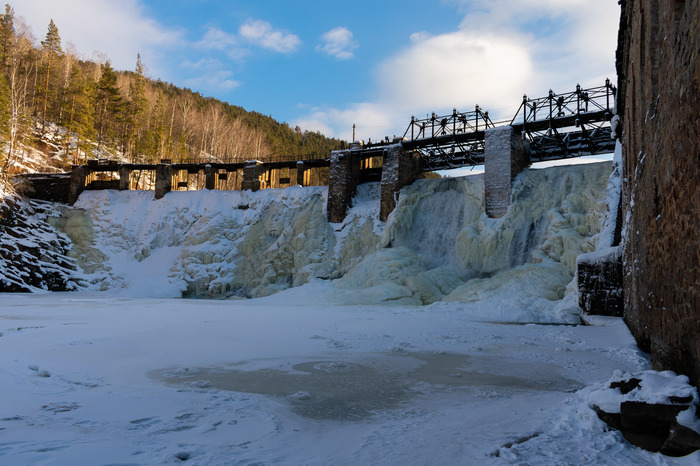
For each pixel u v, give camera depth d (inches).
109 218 1889.8
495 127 1354.6
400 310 979.9
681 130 221.1
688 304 216.1
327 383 331.6
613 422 205.6
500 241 1262.3
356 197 1710.1
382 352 480.7
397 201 1518.2
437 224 1461.6
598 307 790.5
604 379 357.4
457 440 196.4
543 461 169.5
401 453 180.5
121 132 3275.1
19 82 2773.1
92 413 233.5
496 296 1032.8
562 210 1195.3
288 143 5162.4
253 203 1830.7
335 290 1277.1
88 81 3166.8
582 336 614.2
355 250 1545.3
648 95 351.6
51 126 2903.5
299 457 177.2
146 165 2015.3
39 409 238.8
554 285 1040.8
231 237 1763.0
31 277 1521.9
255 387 314.3
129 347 456.8
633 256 544.1
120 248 1808.6
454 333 640.4
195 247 1732.3
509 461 169.3
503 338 598.2
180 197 1932.8
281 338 559.2
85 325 617.9
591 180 1189.1
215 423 222.8
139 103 3230.8
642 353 460.4
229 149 3612.2
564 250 1119.6
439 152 1642.5
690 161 204.1
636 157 483.8
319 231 1619.1
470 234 1306.6
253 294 1583.4
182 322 684.7
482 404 272.7
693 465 156.9
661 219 290.4
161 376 342.3
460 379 353.7
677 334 244.2
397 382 339.6
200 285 1644.9
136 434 201.0
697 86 188.9
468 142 1517.0
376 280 1284.4
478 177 1434.5
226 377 345.1
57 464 159.3
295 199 1755.7
